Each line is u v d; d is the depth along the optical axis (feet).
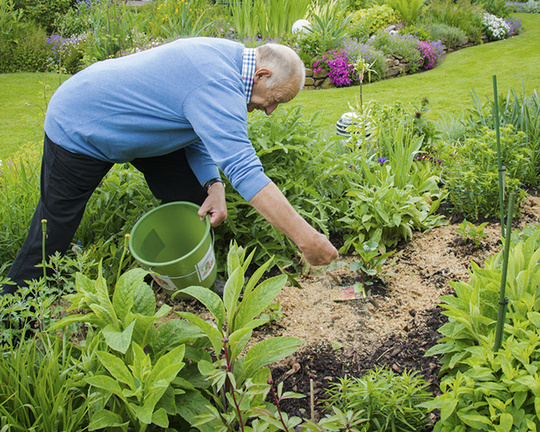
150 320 4.60
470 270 7.89
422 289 7.64
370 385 4.76
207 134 5.40
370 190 8.96
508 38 36.50
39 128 12.17
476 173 9.30
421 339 6.54
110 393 4.33
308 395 5.82
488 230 8.97
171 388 4.50
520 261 5.56
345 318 7.16
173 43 6.06
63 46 28.35
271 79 5.92
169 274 6.08
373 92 22.33
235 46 6.05
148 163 7.58
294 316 7.27
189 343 5.16
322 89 24.07
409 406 4.88
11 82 25.30
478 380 4.66
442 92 21.35
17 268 6.64
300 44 25.39
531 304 5.02
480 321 5.24
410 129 11.63
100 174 6.72
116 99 5.94
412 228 9.45
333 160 9.39
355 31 29.73
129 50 25.49
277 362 6.39
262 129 9.09
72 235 6.92
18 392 4.42
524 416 4.17
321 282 8.05
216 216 6.89
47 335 4.96
